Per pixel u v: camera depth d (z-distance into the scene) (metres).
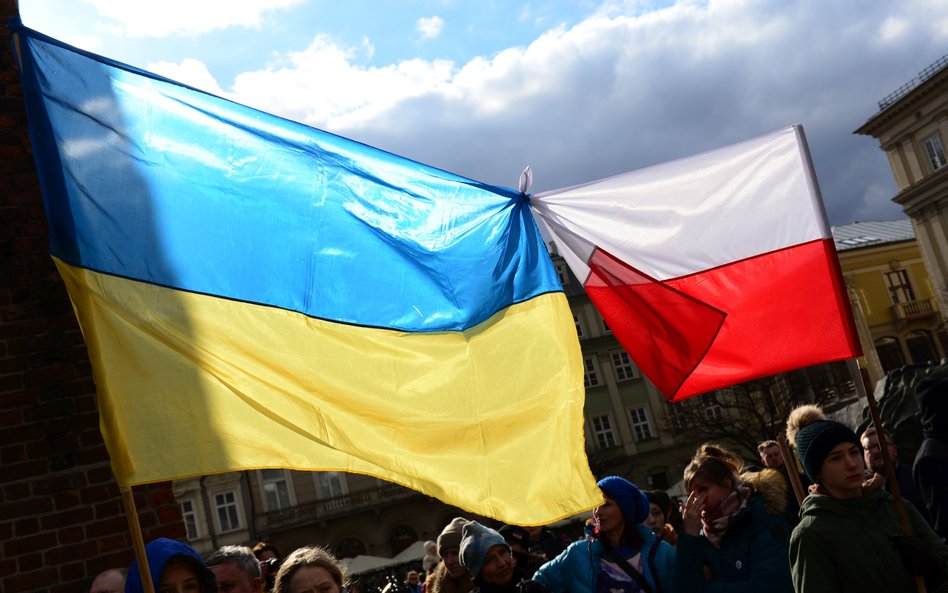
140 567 3.31
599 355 55.44
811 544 3.81
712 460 4.65
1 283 5.20
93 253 3.74
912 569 3.70
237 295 3.97
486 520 33.88
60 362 5.20
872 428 6.08
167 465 3.54
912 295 61.84
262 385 3.88
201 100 4.19
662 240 5.45
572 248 5.42
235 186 4.14
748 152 5.50
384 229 4.48
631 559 4.90
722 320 5.22
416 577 14.80
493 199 4.88
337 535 48.19
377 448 4.08
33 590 4.89
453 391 4.36
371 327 4.26
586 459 4.48
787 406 42.75
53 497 5.03
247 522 46.97
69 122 3.87
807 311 5.30
